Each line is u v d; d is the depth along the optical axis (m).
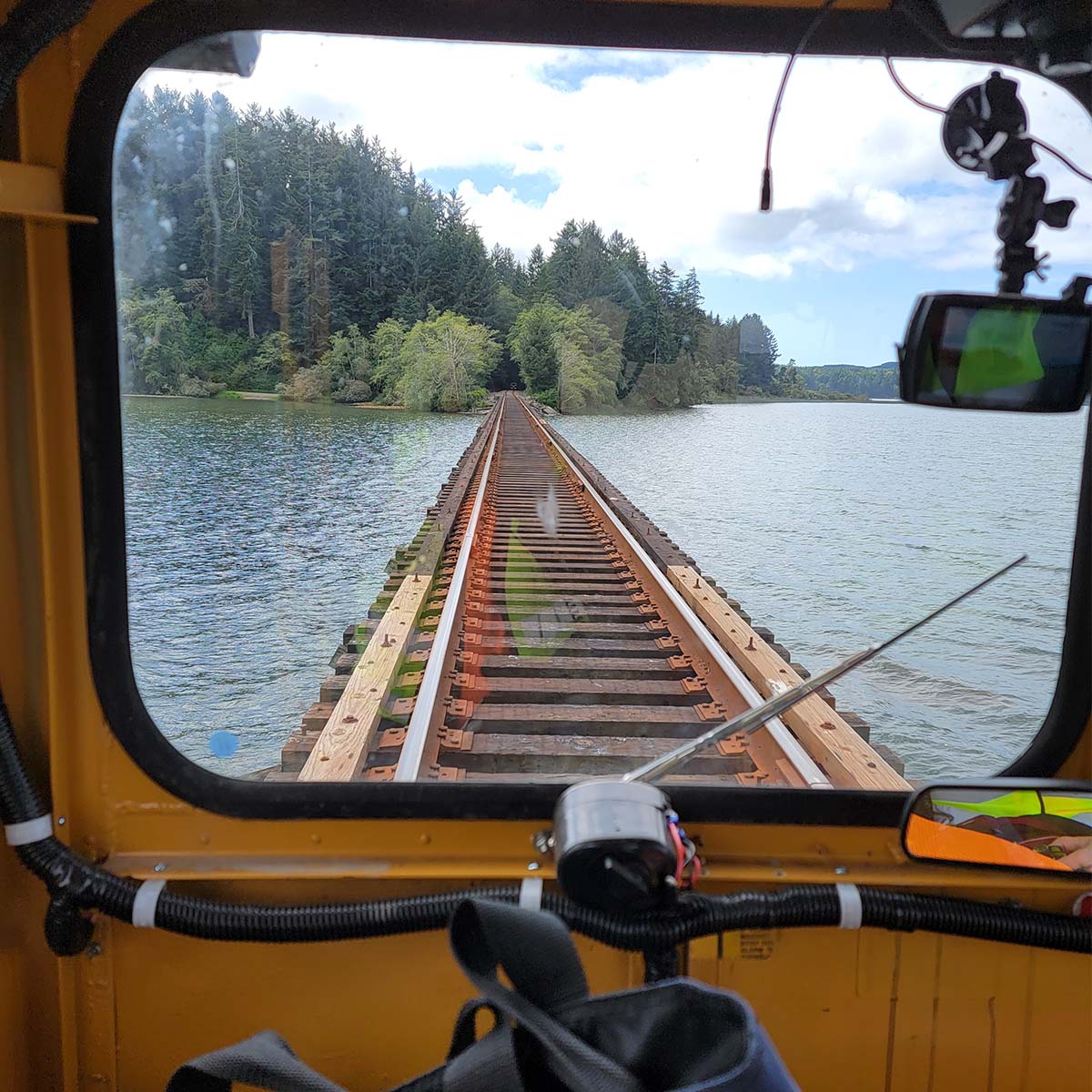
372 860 1.59
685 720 3.37
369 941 1.59
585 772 3.05
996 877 1.57
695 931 1.47
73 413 1.50
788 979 1.60
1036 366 1.33
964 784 1.47
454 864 1.58
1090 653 1.62
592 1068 0.86
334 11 1.46
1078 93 1.49
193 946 1.59
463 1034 1.04
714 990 0.99
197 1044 1.61
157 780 1.58
